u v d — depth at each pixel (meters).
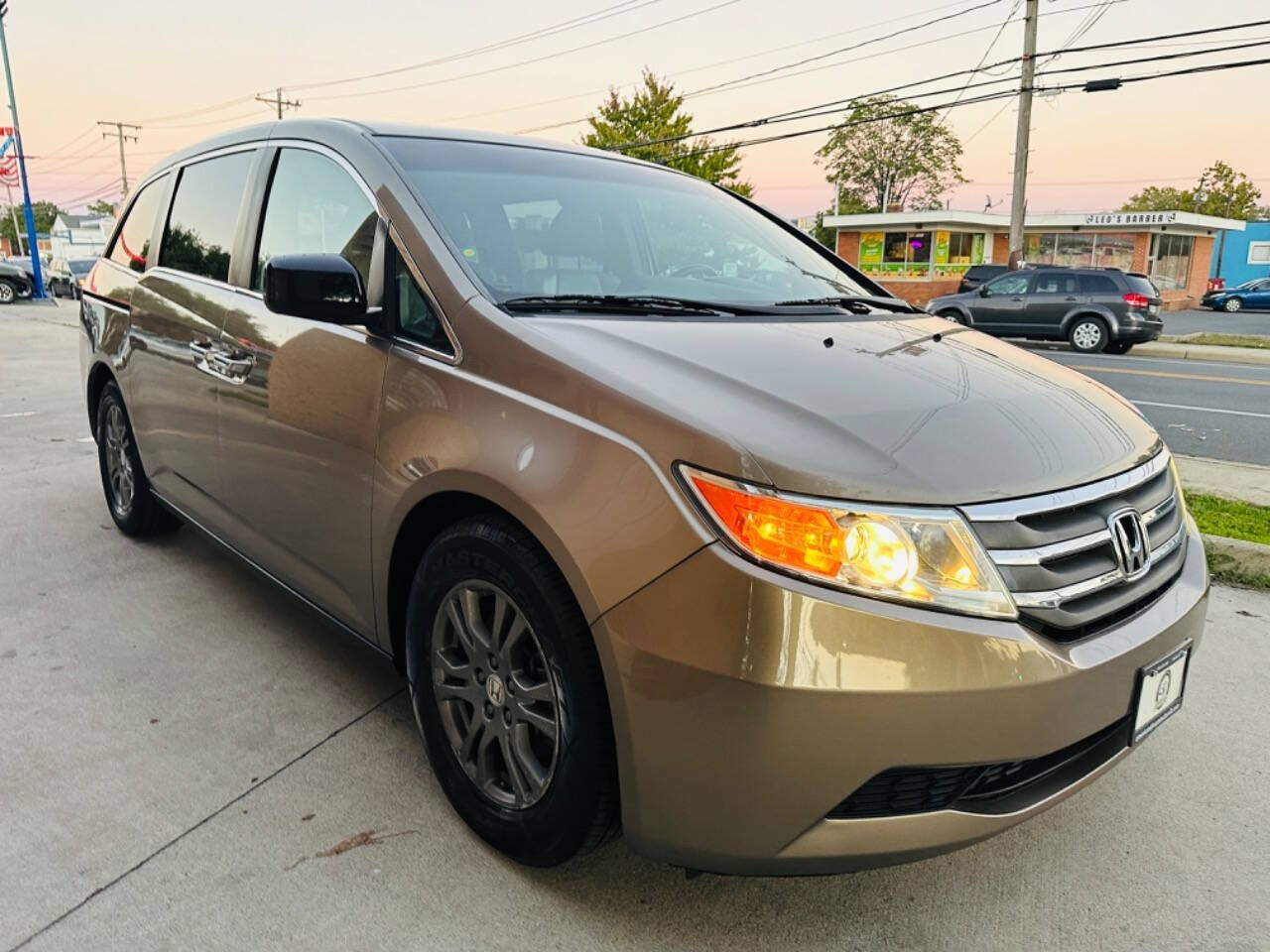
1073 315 16.34
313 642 3.12
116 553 3.91
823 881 2.05
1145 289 16.09
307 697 2.75
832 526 1.56
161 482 3.54
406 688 2.83
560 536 1.71
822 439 1.67
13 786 2.27
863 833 1.62
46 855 2.03
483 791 2.05
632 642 1.63
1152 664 1.83
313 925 1.85
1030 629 1.65
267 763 2.41
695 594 1.57
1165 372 13.30
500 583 1.90
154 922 1.84
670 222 2.85
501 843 2.02
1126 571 1.82
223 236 3.06
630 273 2.56
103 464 4.19
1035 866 2.13
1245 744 2.66
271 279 2.17
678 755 1.62
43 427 6.64
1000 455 1.75
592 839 1.85
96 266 4.14
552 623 1.78
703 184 3.33
